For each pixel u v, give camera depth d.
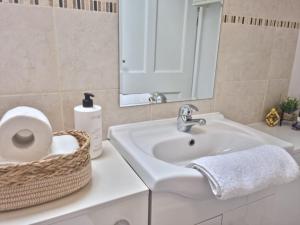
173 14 0.94
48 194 0.55
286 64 1.30
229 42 1.09
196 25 1.00
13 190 0.51
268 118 1.29
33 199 0.54
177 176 0.61
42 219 0.51
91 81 0.85
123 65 0.89
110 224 0.59
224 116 1.20
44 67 0.77
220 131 1.01
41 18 0.73
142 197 0.62
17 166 0.50
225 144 1.01
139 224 0.64
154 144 0.85
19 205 0.53
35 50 0.74
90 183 0.64
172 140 0.91
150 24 0.90
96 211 0.56
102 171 0.70
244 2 1.06
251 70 1.20
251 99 1.25
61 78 0.80
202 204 0.71
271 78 1.28
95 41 0.82
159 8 0.91
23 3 0.69
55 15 0.74
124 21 0.85
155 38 0.93
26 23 0.71
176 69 1.01
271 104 1.34
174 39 0.97
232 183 0.62
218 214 0.76
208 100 1.13
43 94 0.79
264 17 1.14
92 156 0.76
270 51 1.22
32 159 0.56
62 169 0.55
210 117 1.12
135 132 0.93
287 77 1.33
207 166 0.64
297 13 1.23
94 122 0.74
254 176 0.66
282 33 1.22
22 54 0.73
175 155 0.93
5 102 0.75
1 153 0.54
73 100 0.84
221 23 1.04
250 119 1.30
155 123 1.00
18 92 0.76
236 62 1.14
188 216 0.70
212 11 1.01
